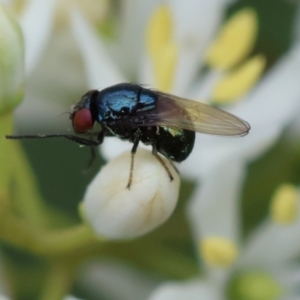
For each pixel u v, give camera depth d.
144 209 0.05
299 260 0.06
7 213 0.05
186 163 0.05
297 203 0.06
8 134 0.05
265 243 0.06
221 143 0.05
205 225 0.05
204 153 0.05
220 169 0.05
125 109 0.05
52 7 0.05
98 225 0.05
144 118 0.05
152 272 0.05
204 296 0.05
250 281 0.06
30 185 0.05
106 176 0.05
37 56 0.05
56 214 0.05
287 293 0.06
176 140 0.05
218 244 0.05
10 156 0.05
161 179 0.05
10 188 0.05
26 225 0.05
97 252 0.05
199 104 0.05
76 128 0.05
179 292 0.05
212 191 0.05
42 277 0.05
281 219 0.05
